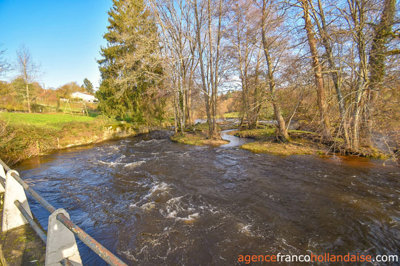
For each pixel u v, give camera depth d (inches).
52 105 1668.3
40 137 536.1
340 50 421.4
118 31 887.1
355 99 408.5
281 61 547.2
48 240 67.5
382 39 362.6
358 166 356.2
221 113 1406.3
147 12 818.8
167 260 150.8
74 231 58.6
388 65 370.0
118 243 170.1
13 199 117.5
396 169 337.7
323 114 463.2
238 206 230.1
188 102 1001.5
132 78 712.4
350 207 222.4
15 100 1247.5
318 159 408.8
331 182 291.9
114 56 909.8
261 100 577.6
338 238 173.3
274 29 580.4
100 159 466.3
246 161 418.3
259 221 199.6
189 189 280.7
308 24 447.8
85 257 155.3
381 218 200.8
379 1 354.9
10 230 114.8
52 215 68.0
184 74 832.9
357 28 369.1
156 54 700.7
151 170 371.2
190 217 207.9
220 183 301.6
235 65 823.7
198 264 146.7
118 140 757.9
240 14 685.9
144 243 169.5
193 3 607.5
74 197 261.9
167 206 232.1
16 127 500.1
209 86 686.5
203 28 700.0
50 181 325.7
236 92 940.0
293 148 487.2
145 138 810.2
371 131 411.2
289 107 588.1
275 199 245.6
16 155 451.8
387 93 385.4
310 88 452.4
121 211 222.7
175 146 622.5
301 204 231.6
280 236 176.7
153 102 988.6
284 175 327.0
